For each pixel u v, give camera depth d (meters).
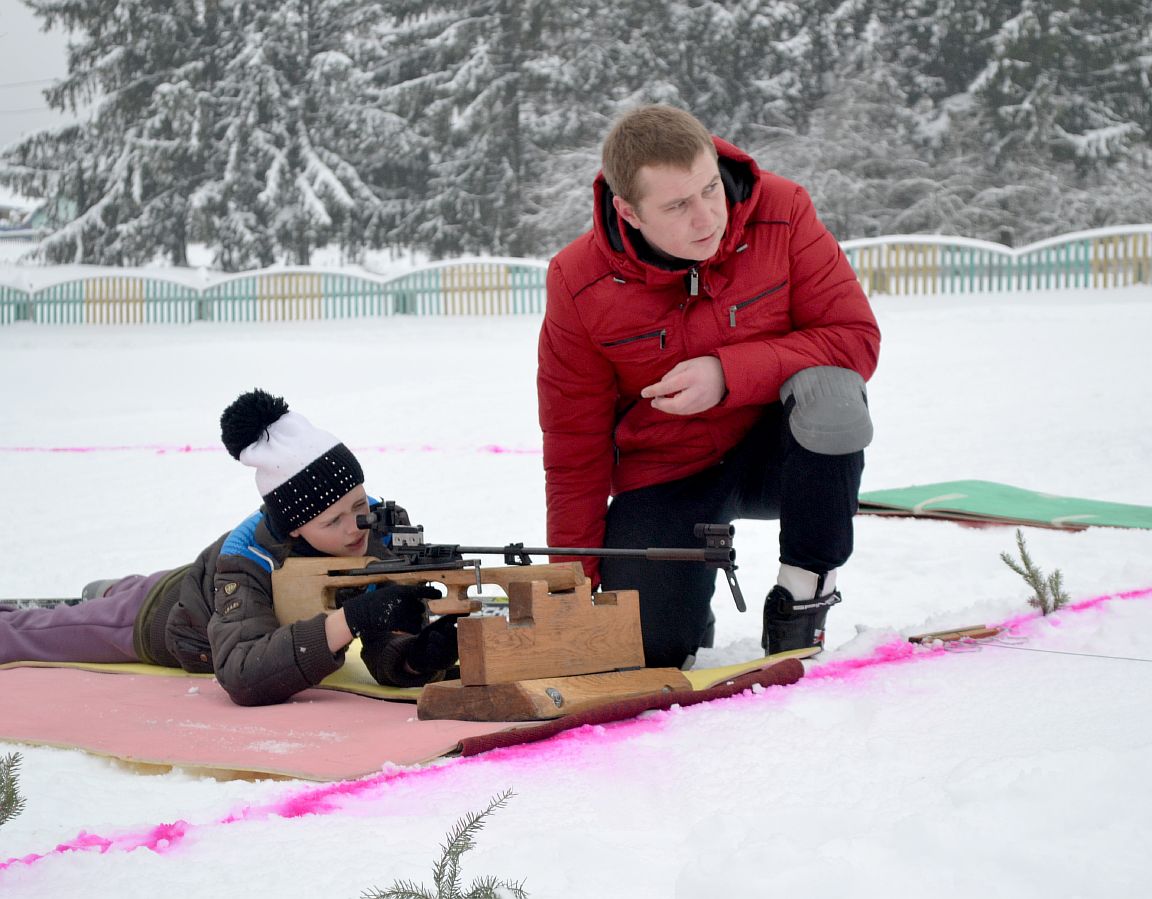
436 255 42.97
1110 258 29.38
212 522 8.52
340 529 3.93
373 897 1.97
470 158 42.72
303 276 34.16
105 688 3.98
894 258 30.62
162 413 16.97
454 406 15.53
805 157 41.25
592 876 2.03
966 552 6.02
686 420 4.04
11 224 66.50
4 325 36.31
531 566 3.43
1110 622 3.96
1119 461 9.04
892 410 12.87
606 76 42.44
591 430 4.14
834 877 1.89
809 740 2.82
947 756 2.64
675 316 3.90
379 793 2.62
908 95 43.03
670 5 42.22
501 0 43.53
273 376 21.56
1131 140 41.47
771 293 3.94
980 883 1.88
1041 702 3.05
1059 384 13.88
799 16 42.47
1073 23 41.44
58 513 9.17
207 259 47.38
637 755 2.79
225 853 2.25
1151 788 2.21
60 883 2.14
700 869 1.95
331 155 42.94
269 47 42.94
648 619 3.97
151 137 43.19
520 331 28.61
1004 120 40.94
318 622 3.58
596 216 3.85
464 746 2.86
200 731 3.28
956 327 21.88
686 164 3.48
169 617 4.22
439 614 3.54
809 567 3.89
